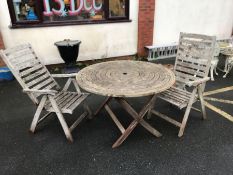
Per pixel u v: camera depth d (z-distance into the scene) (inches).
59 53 182.1
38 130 114.7
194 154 96.3
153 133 107.2
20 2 172.6
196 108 132.4
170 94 112.3
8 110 133.8
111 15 205.0
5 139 107.7
